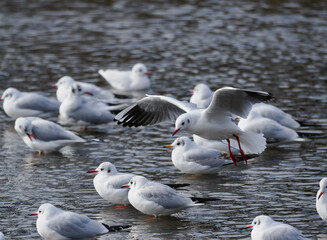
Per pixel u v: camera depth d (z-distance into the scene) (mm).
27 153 17906
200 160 15648
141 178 13336
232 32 31516
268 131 17859
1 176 15844
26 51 28750
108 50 29094
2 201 14164
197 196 14297
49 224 12109
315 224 12602
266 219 11492
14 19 34125
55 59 27812
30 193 14664
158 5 37156
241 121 18109
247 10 35562
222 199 14133
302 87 23500
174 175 15859
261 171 16016
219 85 23859
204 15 34719
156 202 12992
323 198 12391
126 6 37125
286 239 11164
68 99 20719
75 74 26078
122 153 17656
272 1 37344
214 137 13492
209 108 12875
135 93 24250
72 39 30688
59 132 18078
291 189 14633
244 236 12094
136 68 24750
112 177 13930
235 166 16531
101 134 19719
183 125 13039
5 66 26641
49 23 33438
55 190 14867
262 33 31172
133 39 30688
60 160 17188
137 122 14094
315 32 31141
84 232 12180
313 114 20438
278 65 26375
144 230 12562
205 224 12789
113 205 14070
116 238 12156
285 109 20969
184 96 22797
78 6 37156
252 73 25359
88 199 14383
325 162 16531
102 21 33875
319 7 35844
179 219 13133
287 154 17359
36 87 24234
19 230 12633
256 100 12391
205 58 27672
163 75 25672
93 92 23078
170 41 30266
